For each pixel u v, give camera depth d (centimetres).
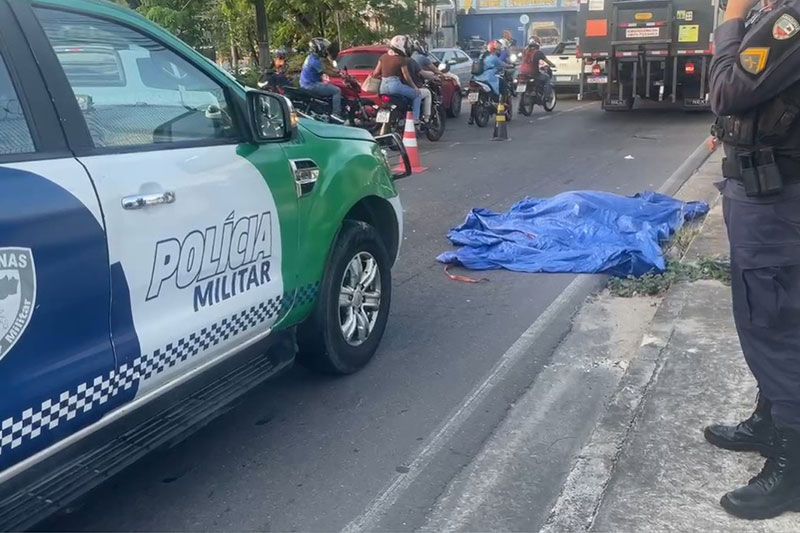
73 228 279
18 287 261
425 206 937
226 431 422
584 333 548
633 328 554
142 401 321
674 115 1795
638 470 342
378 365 498
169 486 374
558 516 322
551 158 1258
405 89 1391
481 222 792
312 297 432
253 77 1720
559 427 419
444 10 3750
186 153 341
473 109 1708
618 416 396
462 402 449
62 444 285
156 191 316
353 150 467
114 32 328
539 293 628
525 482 370
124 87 326
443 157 1306
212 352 354
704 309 516
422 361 503
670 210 806
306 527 343
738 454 350
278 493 368
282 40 2280
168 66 351
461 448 402
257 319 381
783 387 292
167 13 1503
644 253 661
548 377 480
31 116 283
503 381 475
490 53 1709
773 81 262
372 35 2375
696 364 434
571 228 744
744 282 292
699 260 627
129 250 302
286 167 399
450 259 705
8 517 272
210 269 346
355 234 462
